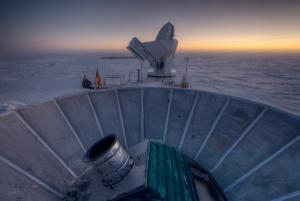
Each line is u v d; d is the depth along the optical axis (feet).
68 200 26.99
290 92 192.85
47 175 28.60
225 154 32.68
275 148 28.99
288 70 450.30
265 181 26.45
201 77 279.49
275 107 33.45
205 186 30.09
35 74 269.64
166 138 38.04
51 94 118.73
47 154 31.17
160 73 99.50
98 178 26.27
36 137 32.19
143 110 42.78
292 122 30.17
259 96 175.42
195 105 41.52
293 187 23.72
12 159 27.48
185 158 33.83
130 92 45.73
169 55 97.30
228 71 401.29
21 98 114.11
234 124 35.37
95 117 40.42
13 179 25.43
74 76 228.63
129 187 21.86
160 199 20.79
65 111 38.65
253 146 31.12
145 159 25.12
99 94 44.27
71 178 30.22
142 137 38.75
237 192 27.63
